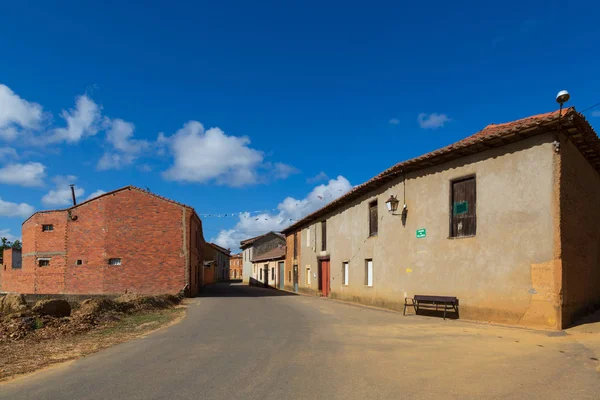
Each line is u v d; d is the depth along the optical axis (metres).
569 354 7.21
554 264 9.98
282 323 12.47
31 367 7.11
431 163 13.73
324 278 26.78
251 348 8.47
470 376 6.00
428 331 10.32
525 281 10.55
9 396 5.45
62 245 26.50
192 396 5.31
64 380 6.20
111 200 26.64
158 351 8.38
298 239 34.19
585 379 5.70
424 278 13.87
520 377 5.89
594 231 12.80
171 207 26.84
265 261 48.88
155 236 26.48
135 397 5.31
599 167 13.30
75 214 26.64
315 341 9.18
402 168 14.61
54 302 12.54
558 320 9.80
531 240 10.50
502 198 11.30
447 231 13.02
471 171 12.33
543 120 9.95
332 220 24.83
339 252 23.19
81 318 12.39
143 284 25.95
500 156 11.47
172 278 26.20
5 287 30.02
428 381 5.81
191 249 27.47
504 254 11.11
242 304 20.27
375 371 6.42
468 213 12.51
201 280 40.09
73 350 8.62
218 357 7.63
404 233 15.08
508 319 10.86
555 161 10.20
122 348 8.83
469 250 12.16
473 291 11.95
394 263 15.74
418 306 14.02
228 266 87.31
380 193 17.27
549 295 10.02
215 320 13.62
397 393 5.32
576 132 10.44
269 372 6.45
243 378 6.12
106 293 25.73
